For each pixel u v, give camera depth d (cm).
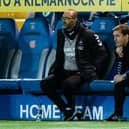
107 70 2111
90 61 1953
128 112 1995
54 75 1962
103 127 1716
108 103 2012
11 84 2025
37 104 2030
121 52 1994
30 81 2017
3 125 1794
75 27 1925
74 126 1748
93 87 1969
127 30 1998
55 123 1872
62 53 1950
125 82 1955
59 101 1970
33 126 1752
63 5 2131
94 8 2122
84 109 2014
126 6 2122
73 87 1931
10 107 2047
